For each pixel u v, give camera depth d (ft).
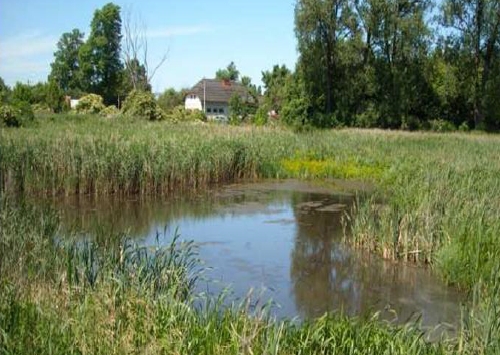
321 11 159.43
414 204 41.98
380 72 166.71
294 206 58.03
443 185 44.21
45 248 29.35
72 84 277.03
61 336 19.72
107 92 261.65
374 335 21.17
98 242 32.71
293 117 153.58
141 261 27.61
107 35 261.03
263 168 78.54
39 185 55.77
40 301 22.82
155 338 20.13
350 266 36.78
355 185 72.18
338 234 45.75
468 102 167.63
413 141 100.17
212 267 33.83
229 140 78.59
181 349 19.29
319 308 29.14
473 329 21.36
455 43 166.91
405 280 33.99
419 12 161.89
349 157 84.74
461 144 96.48
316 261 37.86
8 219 33.27
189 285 27.94
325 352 20.10
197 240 42.91
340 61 168.45
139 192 61.26
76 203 55.62
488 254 31.42
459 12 164.45
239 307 22.47
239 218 51.80
